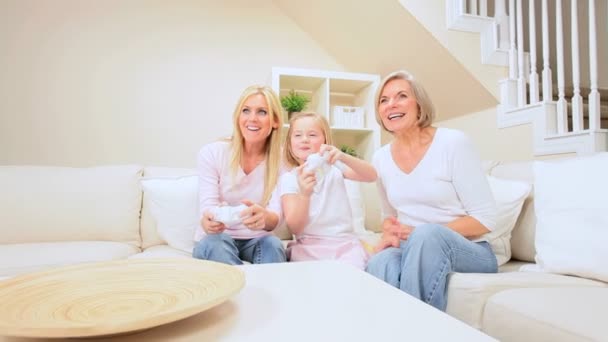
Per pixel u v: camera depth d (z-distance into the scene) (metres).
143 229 1.76
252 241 1.37
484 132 2.26
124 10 2.43
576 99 1.82
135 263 0.77
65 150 2.30
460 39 2.13
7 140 2.22
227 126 2.58
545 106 1.88
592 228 1.08
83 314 0.52
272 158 1.45
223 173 1.43
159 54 2.47
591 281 1.06
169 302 0.56
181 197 1.67
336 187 1.41
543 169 1.29
